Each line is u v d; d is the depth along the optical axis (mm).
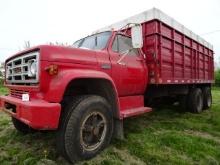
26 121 2834
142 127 4984
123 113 3951
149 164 3100
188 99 7141
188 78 6793
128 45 4641
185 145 3791
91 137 3289
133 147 3658
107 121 3471
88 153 3172
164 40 5367
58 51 3186
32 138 4086
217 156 3414
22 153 3402
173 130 4844
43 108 2768
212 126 5336
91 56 3648
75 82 3488
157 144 3846
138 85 4703
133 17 5379
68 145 2953
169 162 3152
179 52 6195
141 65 4836
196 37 7371
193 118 6266
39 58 3008
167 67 5492
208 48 8594
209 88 8820
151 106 6941
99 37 4430
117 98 3703
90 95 3383
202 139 4203
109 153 3416
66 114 3041
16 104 3127
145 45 5172
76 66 3348
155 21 4977
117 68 4082
